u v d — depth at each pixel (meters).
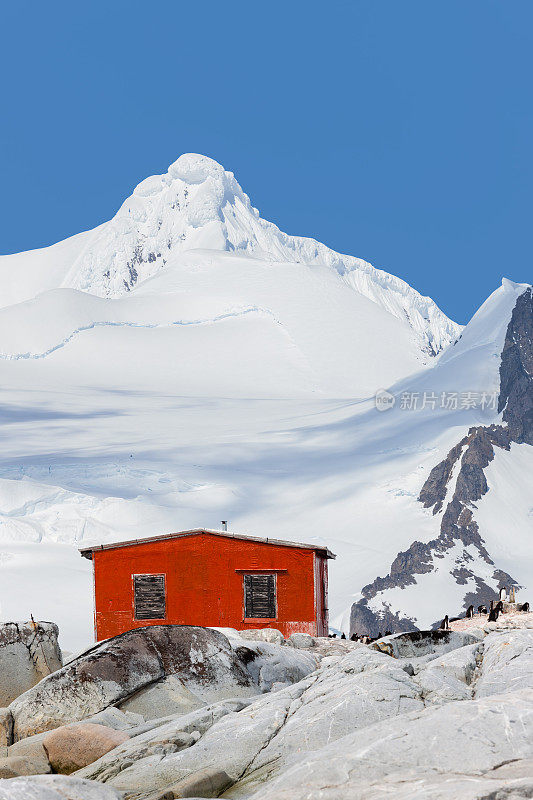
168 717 14.89
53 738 13.91
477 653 15.00
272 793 9.62
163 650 17.11
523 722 10.45
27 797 9.38
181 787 11.28
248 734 12.88
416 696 13.34
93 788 9.95
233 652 17.69
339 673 14.80
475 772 9.56
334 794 9.02
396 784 9.09
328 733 12.38
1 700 18.41
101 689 16.17
